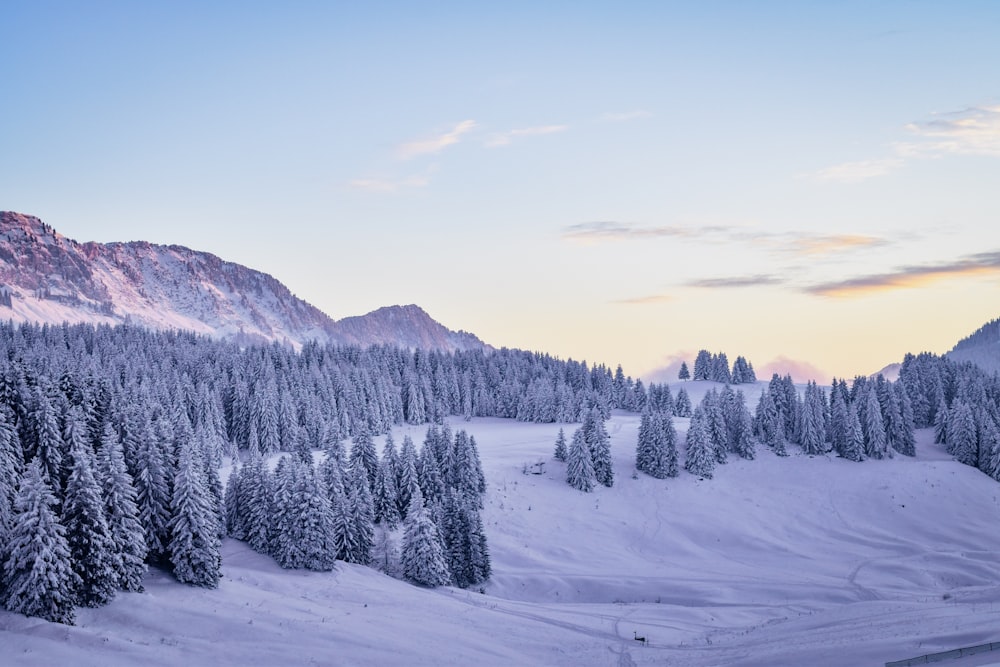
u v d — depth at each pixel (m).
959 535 91.06
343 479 74.81
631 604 64.88
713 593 67.50
